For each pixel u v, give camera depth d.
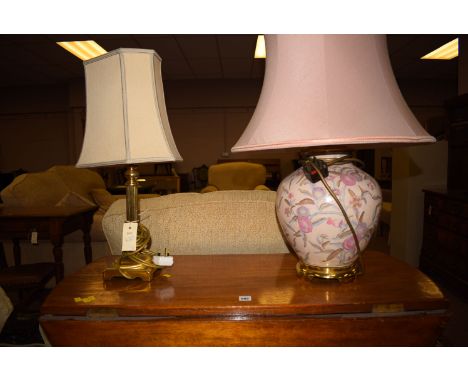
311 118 0.65
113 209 1.01
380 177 5.47
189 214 1.01
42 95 7.11
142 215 1.00
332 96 0.65
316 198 0.71
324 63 0.67
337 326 0.66
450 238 2.30
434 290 0.72
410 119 0.68
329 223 0.70
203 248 1.01
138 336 0.67
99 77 0.84
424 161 2.85
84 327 0.67
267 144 0.67
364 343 0.67
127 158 0.78
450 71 6.04
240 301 0.68
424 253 2.66
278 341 0.66
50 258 2.45
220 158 6.99
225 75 6.46
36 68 5.79
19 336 1.36
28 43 4.58
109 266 0.91
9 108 7.18
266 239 1.00
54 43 4.59
